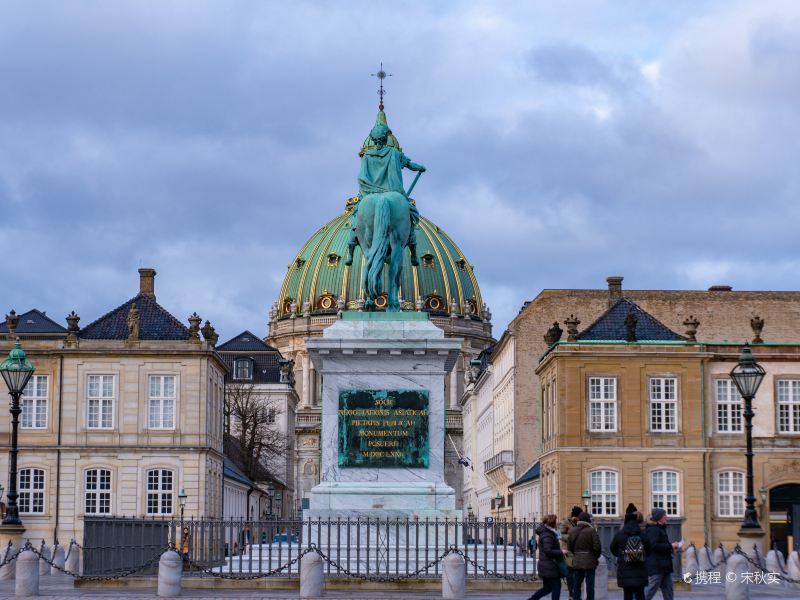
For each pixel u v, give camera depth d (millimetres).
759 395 76312
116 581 36688
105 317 80000
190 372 77875
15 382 40750
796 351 76500
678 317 92562
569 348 75750
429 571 34469
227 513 90625
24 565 33000
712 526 75125
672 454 75062
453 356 35844
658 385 75750
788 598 35281
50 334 81125
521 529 38906
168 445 77312
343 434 35438
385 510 34969
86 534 39312
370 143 39062
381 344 35406
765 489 75562
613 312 78938
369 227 37719
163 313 80188
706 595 36312
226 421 117812
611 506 74875
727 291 93812
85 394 77688
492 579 34344
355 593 32250
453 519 34875
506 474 100625
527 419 96688
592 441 75062
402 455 35438
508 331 98188
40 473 77250
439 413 35562
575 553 28219
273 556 39594
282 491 142375
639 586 26781
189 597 31703
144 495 77062
